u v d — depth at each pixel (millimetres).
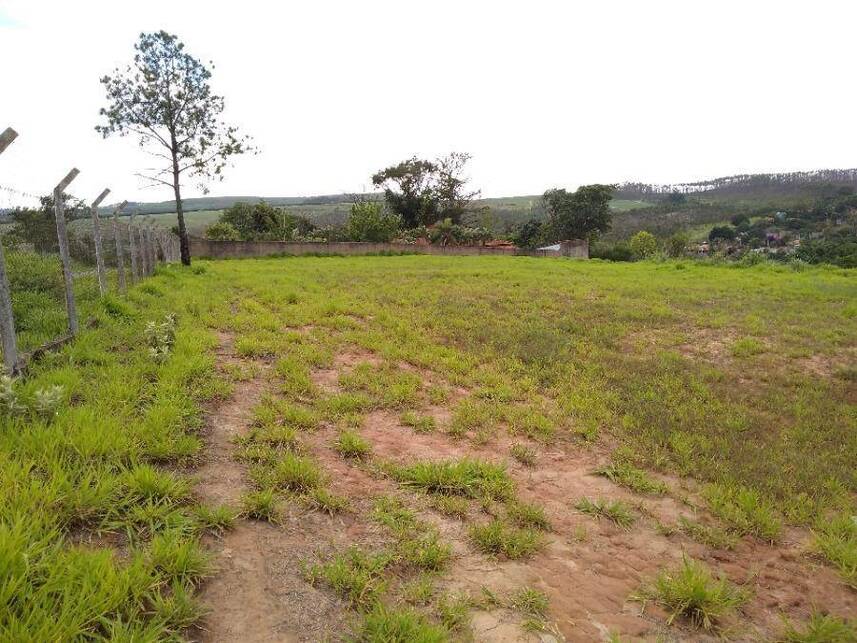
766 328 11164
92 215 9242
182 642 2377
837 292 16484
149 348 6523
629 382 7223
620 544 3703
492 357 8250
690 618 3020
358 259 30766
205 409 5125
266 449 4332
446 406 6062
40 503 3018
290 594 2836
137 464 3754
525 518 3814
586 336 10023
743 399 6836
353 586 2914
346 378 6520
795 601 3273
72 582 2459
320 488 3811
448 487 4121
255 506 3496
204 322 9039
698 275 21766
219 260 29109
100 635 2264
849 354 9352
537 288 16672
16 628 2131
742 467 4828
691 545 3768
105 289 9711
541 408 6133
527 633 2756
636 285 17688
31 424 3979
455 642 2623
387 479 4250
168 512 3295
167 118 19391
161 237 23172
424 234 46406
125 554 2877
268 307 11383
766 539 3908
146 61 18609
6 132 4934
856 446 5504
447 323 10555
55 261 10562
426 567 3205
